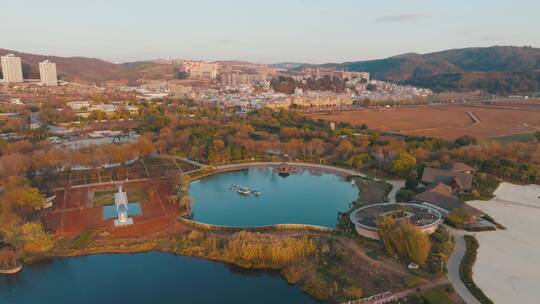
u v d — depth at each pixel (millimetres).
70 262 163000
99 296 141500
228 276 154875
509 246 167250
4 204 188750
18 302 138500
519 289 135625
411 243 148375
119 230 188125
